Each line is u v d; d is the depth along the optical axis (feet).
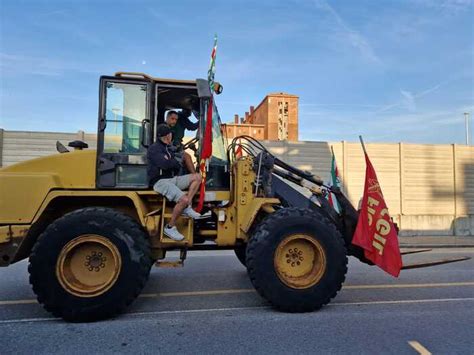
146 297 16.11
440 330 12.31
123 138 14.37
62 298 12.41
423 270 22.79
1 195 12.96
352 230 16.17
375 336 11.74
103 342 11.13
